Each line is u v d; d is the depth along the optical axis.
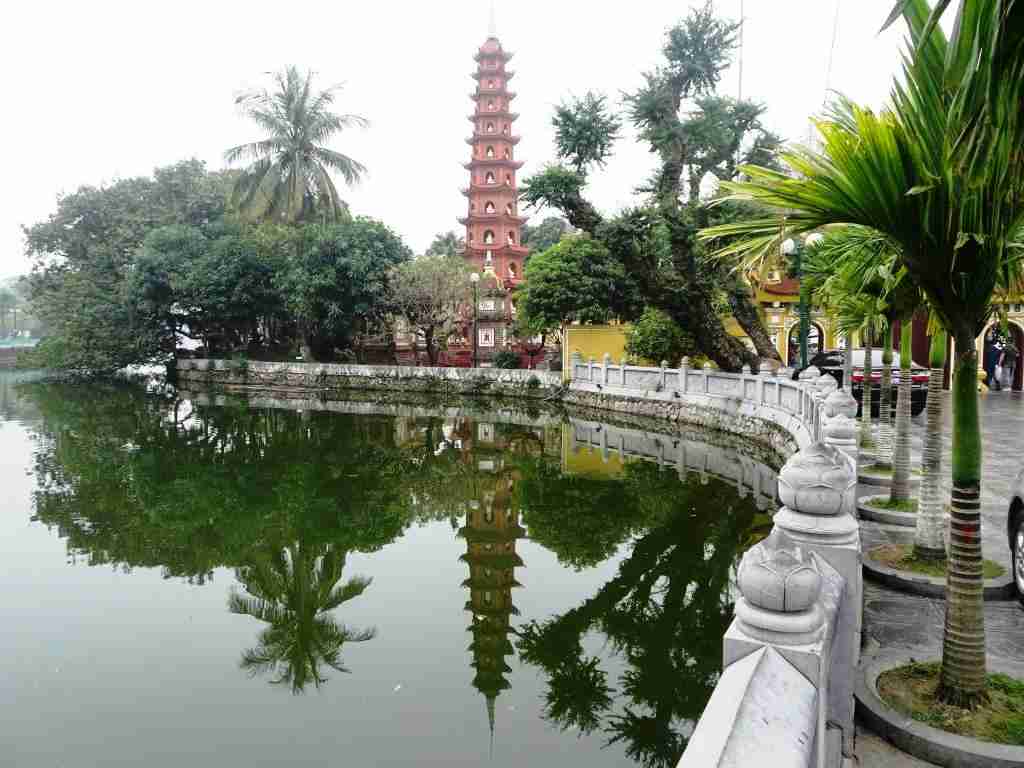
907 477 8.11
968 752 3.35
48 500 14.83
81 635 8.31
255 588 9.87
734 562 10.34
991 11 2.54
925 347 25.52
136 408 30.83
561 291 27.53
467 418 26.28
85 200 46.22
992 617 5.28
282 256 37.94
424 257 36.47
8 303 88.00
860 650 4.70
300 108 37.91
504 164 43.00
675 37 18.58
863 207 3.52
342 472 17.38
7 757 5.84
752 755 1.62
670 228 18.89
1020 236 4.32
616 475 16.06
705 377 22.03
